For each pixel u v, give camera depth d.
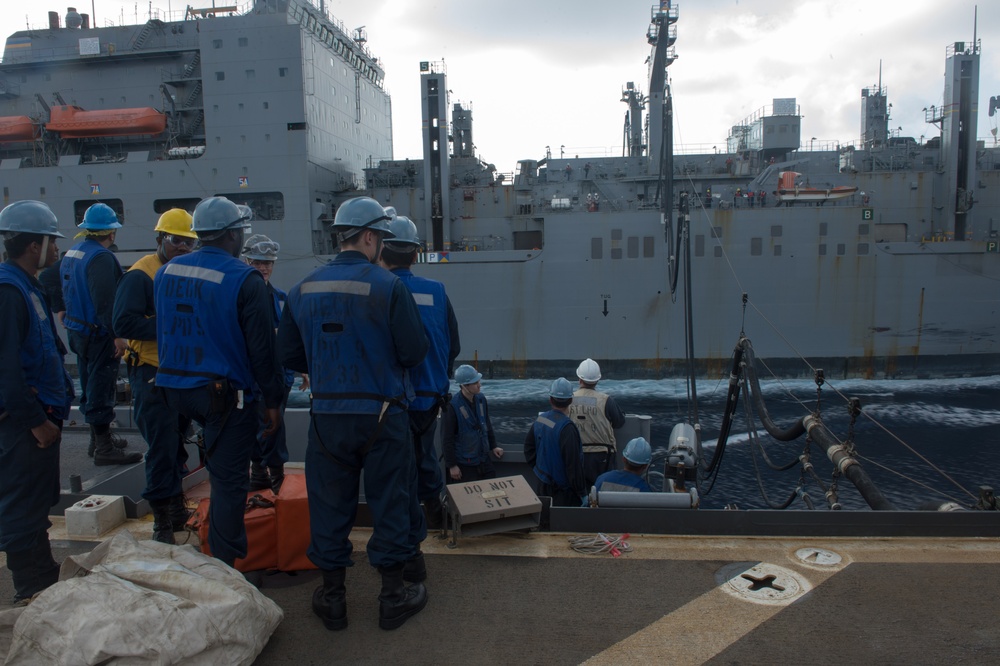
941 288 21.50
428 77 22.19
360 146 27.95
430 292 3.68
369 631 2.68
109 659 2.11
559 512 3.66
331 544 2.68
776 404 19.45
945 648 2.47
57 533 3.82
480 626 2.69
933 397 19.78
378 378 2.62
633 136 29.45
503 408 19.09
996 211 24.27
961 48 22.30
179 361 2.85
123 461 5.98
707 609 2.79
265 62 22.28
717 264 21.66
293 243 22.70
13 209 2.87
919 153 24.59
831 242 21.45
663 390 21.06
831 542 3.46
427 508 3.79
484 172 25.33
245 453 2.96
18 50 25.47
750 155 25.81
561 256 21.91
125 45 25.08
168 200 23.42
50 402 2.97
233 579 2.55
